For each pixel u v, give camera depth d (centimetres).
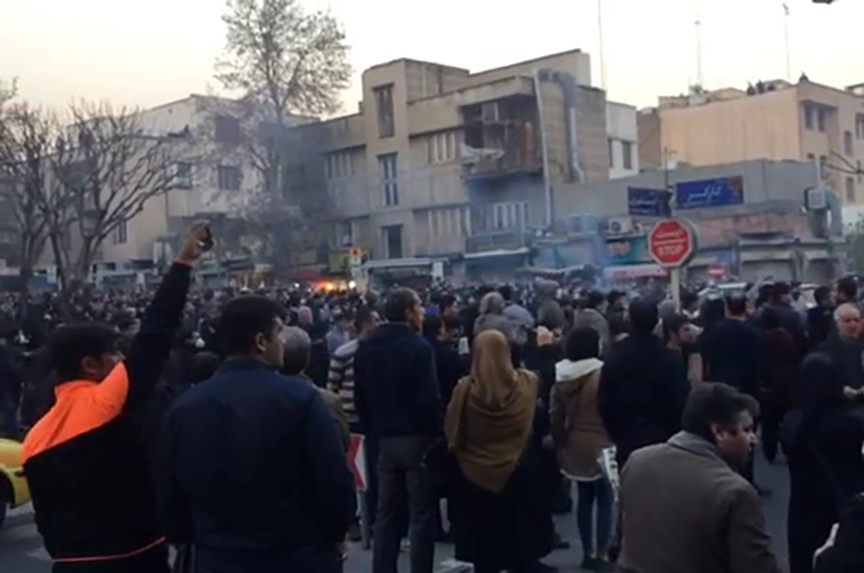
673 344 963
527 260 4603
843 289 1087
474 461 623
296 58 5394
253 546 353
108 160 4666
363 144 5619
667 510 349
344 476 359
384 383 659
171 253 5828
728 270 4091
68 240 4591
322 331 1605
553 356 896
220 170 5691
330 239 5616
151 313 396
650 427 638
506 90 5022
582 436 723
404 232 5419
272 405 355
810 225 4412
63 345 399
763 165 4400
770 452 1102
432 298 1977
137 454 396
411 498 660
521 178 5031
